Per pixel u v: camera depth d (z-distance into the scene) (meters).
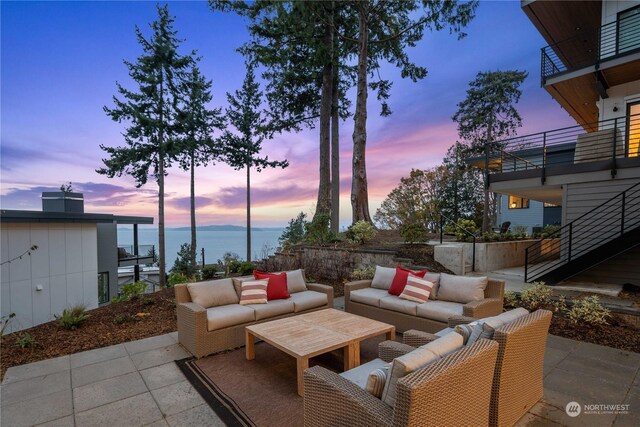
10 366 3.35
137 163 13.66
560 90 9.04
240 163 17.08
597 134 7.21
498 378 2.00
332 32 11.43
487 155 8.48
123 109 12.71
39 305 6.99
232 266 8.88
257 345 3.92
